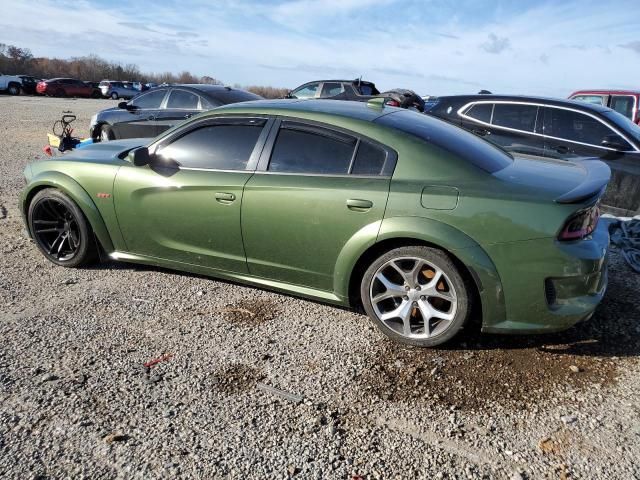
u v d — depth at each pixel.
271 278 3.61
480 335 3.32
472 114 6.66
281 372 2.89
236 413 2.53
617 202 5.81
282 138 3.50
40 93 37.25
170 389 2.70
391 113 3.65
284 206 3.34
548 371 2.91
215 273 3.83
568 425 2.47
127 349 3.08
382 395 2.70
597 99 11.49
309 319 3.52
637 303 3.73
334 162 3.32
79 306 3.63
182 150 3.80
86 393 2.64
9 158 9.46
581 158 3.82
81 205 4.03
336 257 3.27
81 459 2.21
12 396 2.60
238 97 9.05
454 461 2.24
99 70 71.31
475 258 2.86
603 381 2.82
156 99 9.30
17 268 4.30
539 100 6.30
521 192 2.88
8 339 3.15
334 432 2.41
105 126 9.76
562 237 2.77
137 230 3.96
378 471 2.18
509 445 2.34
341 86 14.84
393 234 3.02
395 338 3.20
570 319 2.86
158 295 3.84
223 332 3.32
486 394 2.71
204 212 3.63
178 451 2.26
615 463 2.23
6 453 2.23
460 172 3.06
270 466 2.20
